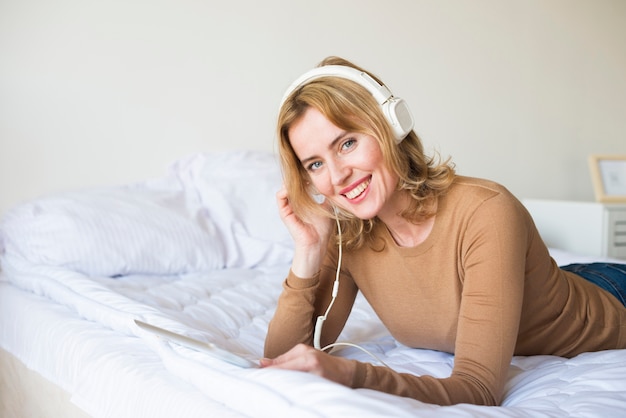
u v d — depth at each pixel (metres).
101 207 1.91
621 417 0.75
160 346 0.96
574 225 2.89
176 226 1.98
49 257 1.74
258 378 0.75
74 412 1.12
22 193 2.18
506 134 3.26
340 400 0.65
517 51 3.26
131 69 2.36
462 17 3.10
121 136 2.35
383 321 1.14
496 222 0.90
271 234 2.18
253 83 2.61
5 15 2.12
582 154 3.50
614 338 1.11
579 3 3.43
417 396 0.77
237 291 1.71
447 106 3.09
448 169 0.99
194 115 2.49
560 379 0.94
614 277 1.25
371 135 0.91
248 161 2.37
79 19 2.25
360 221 1.05
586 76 3.48
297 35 2.69
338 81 0.92
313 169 0.97
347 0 2.80
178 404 0.82
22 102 2.16
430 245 0.99
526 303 1.03
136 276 1.84
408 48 2.97
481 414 0.71
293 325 1.08
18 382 1.45
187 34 2.46
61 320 1.32
